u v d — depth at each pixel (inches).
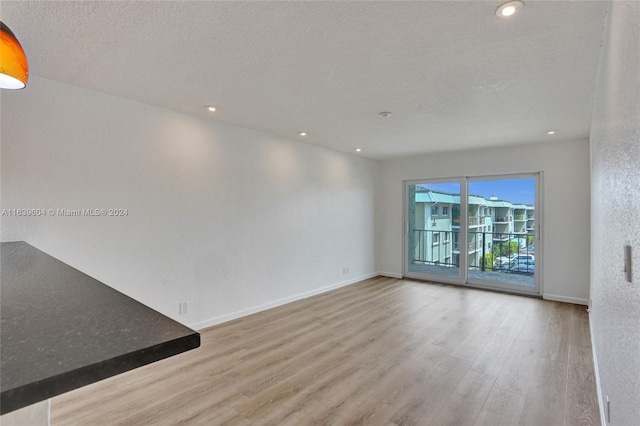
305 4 64.4
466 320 152.6
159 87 109.0
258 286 167.3
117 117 117.7
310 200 198.4
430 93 113.2
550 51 83.0
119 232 118.5
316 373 103.0
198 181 141.9
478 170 213.3
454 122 148.2
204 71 96.3
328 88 109.2
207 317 145.1
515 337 131.6
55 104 104.0
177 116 134.9
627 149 45.9
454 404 86.6
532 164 194.2
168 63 91.0
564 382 97.0
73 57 87.4
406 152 223.3
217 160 148.9
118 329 31.8
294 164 187.8
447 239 230.8
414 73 97.1
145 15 68.1
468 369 105.3
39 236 101.4
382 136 176.7
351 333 136.6
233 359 112.8
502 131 163.9
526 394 91.0
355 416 81.6
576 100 118.1
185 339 30.2
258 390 93.4
